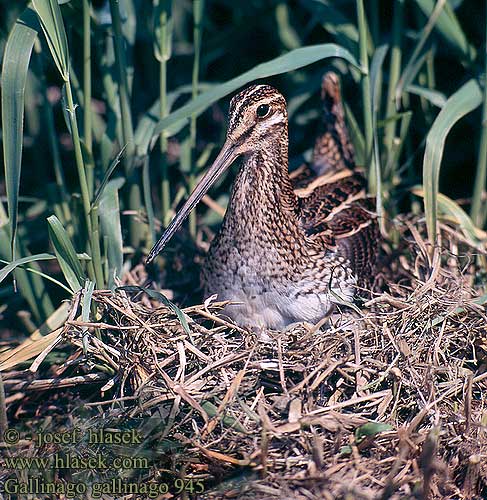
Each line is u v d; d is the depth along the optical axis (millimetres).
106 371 9820
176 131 11555
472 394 9477
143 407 9078
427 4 11062
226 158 10117
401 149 12484
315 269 10281
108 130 11094
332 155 12148
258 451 8570
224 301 10180
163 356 9641
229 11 14023
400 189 12016
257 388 9359
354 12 12875
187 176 12188
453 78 12852
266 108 10117
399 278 11438
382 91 12289
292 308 10266
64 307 10547
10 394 9852
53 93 13289
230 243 10203
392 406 9219
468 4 12453
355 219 11094
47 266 12375
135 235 11703
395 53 11492
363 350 9523
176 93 11797
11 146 9359
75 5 10461
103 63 11133
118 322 9805
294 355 9430
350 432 8836
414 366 9414
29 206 12773
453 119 10805
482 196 12086
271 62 10648
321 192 11398
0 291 11023
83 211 10914
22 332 11516
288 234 10141
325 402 9281
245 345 9539
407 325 9781
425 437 8688
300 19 13438
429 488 8328
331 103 11938
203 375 9352
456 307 9914
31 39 9461
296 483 8391
